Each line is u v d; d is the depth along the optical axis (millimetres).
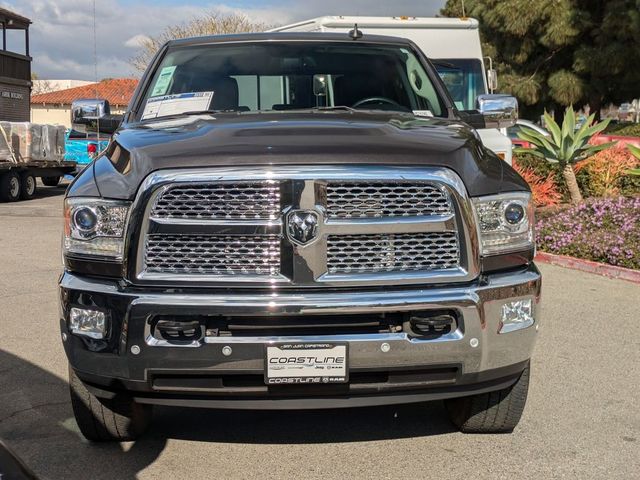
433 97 4742
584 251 8492
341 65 4809
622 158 11570
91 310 3084
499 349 3162
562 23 22109
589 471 3477
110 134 4723
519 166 11922
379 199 3062
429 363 3070
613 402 4363
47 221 13633
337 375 3014
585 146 10453
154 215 3039
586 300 6883
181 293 3020
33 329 5945
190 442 3801
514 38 23859
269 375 2998
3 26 30281
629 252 7926
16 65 30562
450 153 3188
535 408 4266
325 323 3031
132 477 3410
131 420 3604
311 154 3059
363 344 3000
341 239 3059
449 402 3955
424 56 5000
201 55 4805
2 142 17891
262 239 3031
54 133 20328
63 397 4430
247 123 3578
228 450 3711
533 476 3426
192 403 3125
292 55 4805
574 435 3887
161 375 3053
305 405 3115
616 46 21594
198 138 3266
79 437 3844
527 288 3215
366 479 3395
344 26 10383
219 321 3023
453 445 3760
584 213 9344
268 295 3004
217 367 3000
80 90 53156
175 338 3004
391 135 3328
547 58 24250
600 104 24891
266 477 3418
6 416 4125
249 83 4664
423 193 3090
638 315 6348
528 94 24000
